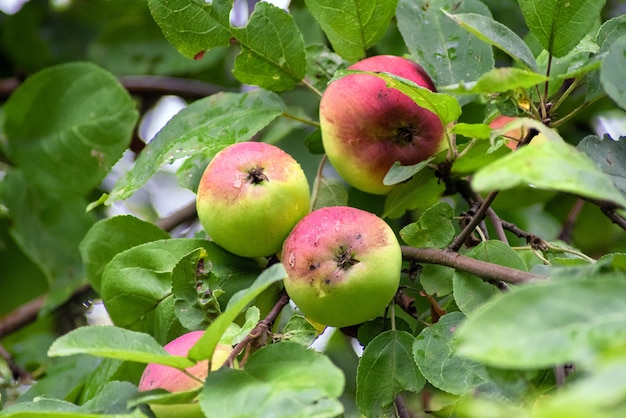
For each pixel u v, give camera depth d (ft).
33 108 3.37
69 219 3.65
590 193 2.04
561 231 3.43
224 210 2.57
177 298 2.49
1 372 3.50
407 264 2.84
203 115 2.85
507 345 1.92
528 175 2.03
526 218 3.53
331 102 2.67
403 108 2.62
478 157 2.69
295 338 2.44
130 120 3.34
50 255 3.64
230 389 2.19
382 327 2.64
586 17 2.49
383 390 2.52
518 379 2.21
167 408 2.35
